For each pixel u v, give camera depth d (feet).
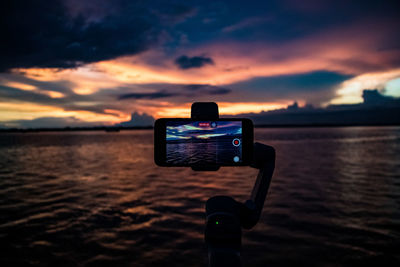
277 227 21.01
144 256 16.93
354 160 69.46
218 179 46.19
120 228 21.42
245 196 33.09
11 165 68.23
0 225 22.33
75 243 18.72
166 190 36.40
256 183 3.11
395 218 22.61
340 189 34.76
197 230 20.92
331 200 28.96
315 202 28.14
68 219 23.68
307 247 17.61
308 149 109.50
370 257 16.19
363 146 125.18
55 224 22.43
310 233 19.76
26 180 45.27
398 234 19.25
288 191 33.73
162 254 17.17
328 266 15.39
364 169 53.16
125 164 69.10
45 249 17.89
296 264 15.66
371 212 24.39
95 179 45.93
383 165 58.70
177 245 18.37
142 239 19.33
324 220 22.40
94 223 22.62
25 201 30.48
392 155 81.76
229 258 2.37
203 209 26.58
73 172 54.70
